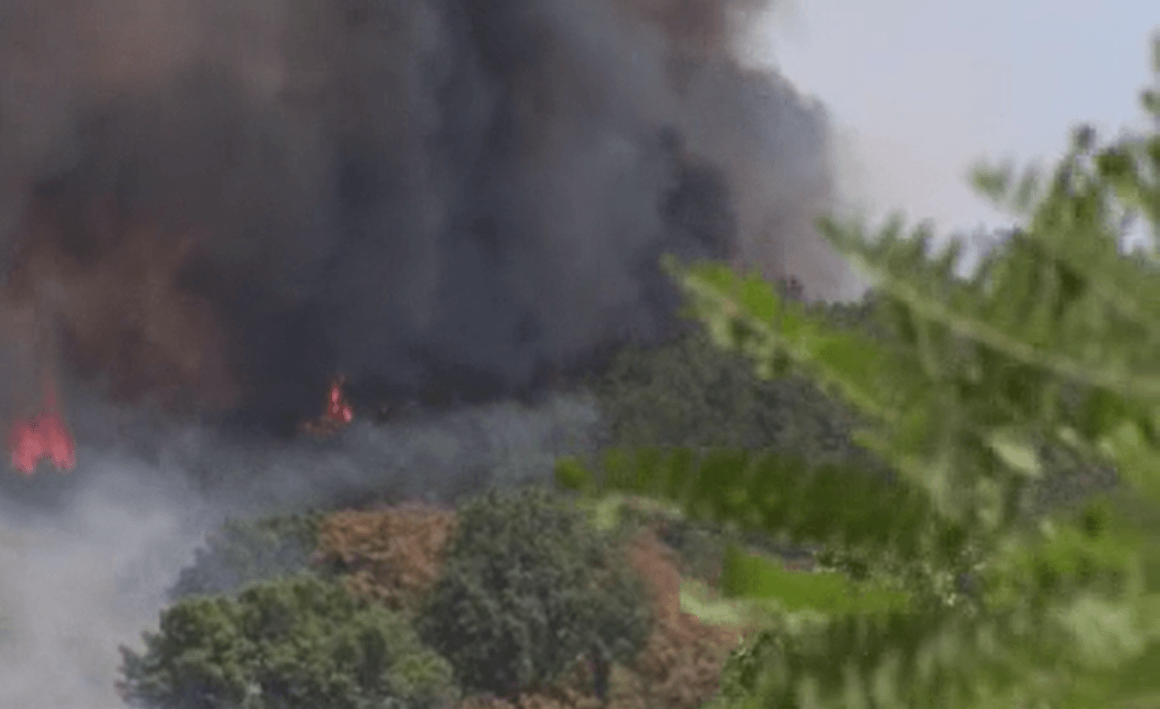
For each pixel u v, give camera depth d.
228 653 49.72
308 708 49.41
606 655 50.00
